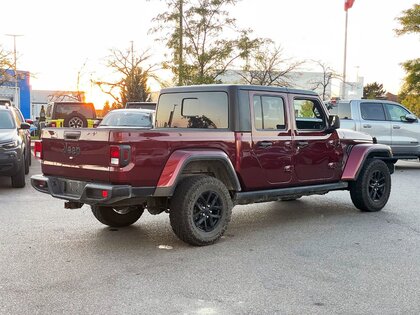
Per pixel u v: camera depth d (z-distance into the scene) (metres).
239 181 6.71
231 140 6.54
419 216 8.22
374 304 4.38
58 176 6.43
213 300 4.43
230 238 6.68
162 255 5.84
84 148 5.93
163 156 5.88
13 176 10.80
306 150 7.46
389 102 15.44
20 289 4.67
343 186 8.10
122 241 6.46
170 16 20.03
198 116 7.08
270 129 7.02
